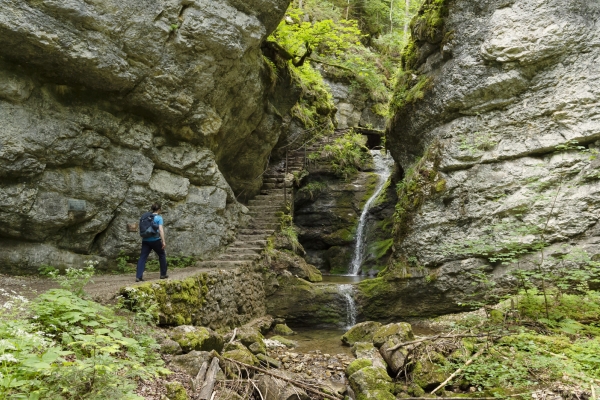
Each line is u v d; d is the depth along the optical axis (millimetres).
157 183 10594
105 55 8430
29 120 8086
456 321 9719
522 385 6211
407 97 12984
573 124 9781
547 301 8578
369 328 9391
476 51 10992
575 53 9906
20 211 8047
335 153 17859
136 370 4477
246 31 10555
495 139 10719
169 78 9734
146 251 8328
